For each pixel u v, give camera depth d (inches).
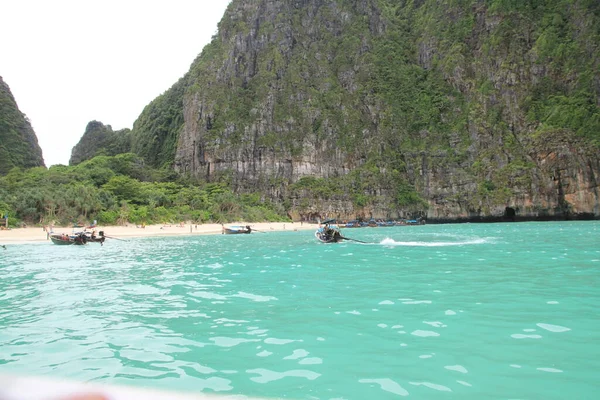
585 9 4306.1
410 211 4197.8
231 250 1234.6
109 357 288.2
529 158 3914.9
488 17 4795.8
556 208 3690.9
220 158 4220.0
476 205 3949.3
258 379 247.0
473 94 4547.2
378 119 4761.3
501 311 400.8
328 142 4515.3
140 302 474.3
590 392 223.3
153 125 5797.2
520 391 225.8
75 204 2509.8
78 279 663.1
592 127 3715.6
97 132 6565.0
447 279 600.1
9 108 4874.5
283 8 5187.0
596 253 959.0
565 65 4195.4
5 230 2026.3
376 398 219.8
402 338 321.4
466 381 239.8
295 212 3976.4
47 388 231.3
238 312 416.5
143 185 3553.2
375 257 944.3
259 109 4498.0
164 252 1195.9
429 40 5172.2
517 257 890.1
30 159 4751.5
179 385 238.1
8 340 330.6
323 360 277.7
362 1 5565.9
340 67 5073.8
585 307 412.5
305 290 531.2
